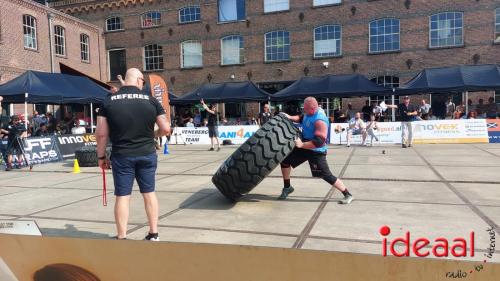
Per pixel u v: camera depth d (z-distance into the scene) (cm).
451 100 2152
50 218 546
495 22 2105
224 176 572
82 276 242
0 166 1194
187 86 2648
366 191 664
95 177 920
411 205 558
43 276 247
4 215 570
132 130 402
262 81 2497
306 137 596
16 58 2062
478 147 1373
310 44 2397
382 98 2308
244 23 2512
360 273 196
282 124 571
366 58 2306
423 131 1592
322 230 453
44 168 1122
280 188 709
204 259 219
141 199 652
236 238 434
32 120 1908
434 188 673
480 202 566
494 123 1541
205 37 2592
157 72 2711
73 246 241
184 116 2427
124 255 232
